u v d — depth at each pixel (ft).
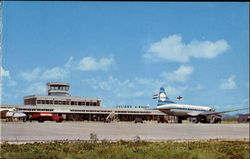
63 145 104.12
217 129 185.98
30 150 85.97
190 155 85.87
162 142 131.64
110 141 131.44
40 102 349.82
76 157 78.23
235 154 94.99
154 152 87.86
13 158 73.20
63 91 368.48
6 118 259.60
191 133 174.40
